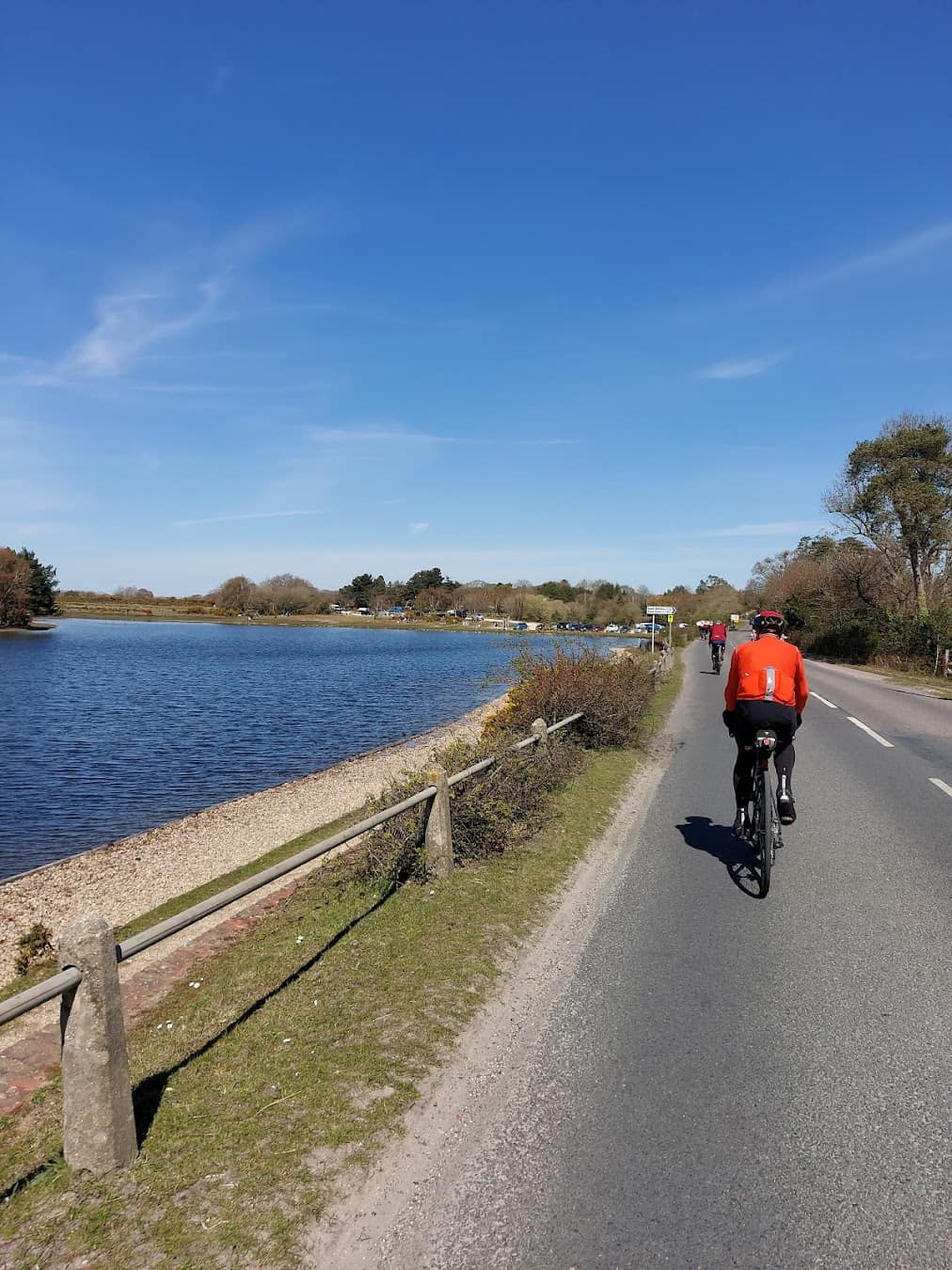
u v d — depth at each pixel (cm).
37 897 975
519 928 554
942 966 489
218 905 381
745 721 623
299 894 684
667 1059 384
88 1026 297
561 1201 289
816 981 469
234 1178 298
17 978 661
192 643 8269
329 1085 360
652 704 1862
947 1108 343
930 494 4100
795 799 962
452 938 529
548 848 743
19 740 2264
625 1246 267
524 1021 425
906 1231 272
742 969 487
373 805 732
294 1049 391
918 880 660
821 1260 260
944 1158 310
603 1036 408
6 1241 268
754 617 655
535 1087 363
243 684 4025
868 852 740
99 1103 299
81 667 4969
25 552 10950
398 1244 270
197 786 1717
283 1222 278
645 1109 344
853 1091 356
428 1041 399
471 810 704
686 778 1099
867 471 4406
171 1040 406
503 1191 295
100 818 1441
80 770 1867
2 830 1364
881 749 1333
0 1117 355
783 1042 399
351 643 8538
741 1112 341
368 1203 288
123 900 955
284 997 448
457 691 3725
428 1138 325
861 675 3259
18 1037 489
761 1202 286
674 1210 283
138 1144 316
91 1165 299
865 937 537
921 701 2156
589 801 928
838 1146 318
